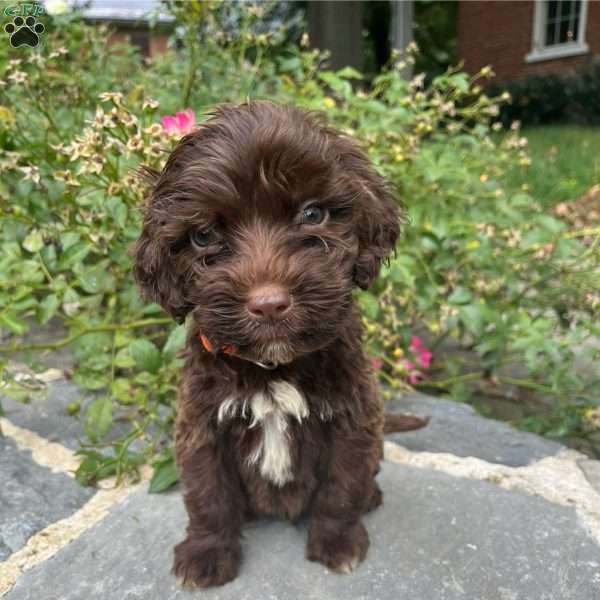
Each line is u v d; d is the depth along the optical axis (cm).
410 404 55
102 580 33
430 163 58
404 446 47
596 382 54
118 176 45
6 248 47
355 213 32
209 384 33
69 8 68
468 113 65
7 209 50
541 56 278
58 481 42
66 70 62
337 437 34
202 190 29
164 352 44
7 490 40
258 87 69
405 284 56
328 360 33
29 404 50
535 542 35
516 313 59
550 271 64
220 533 34
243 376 33
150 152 41
